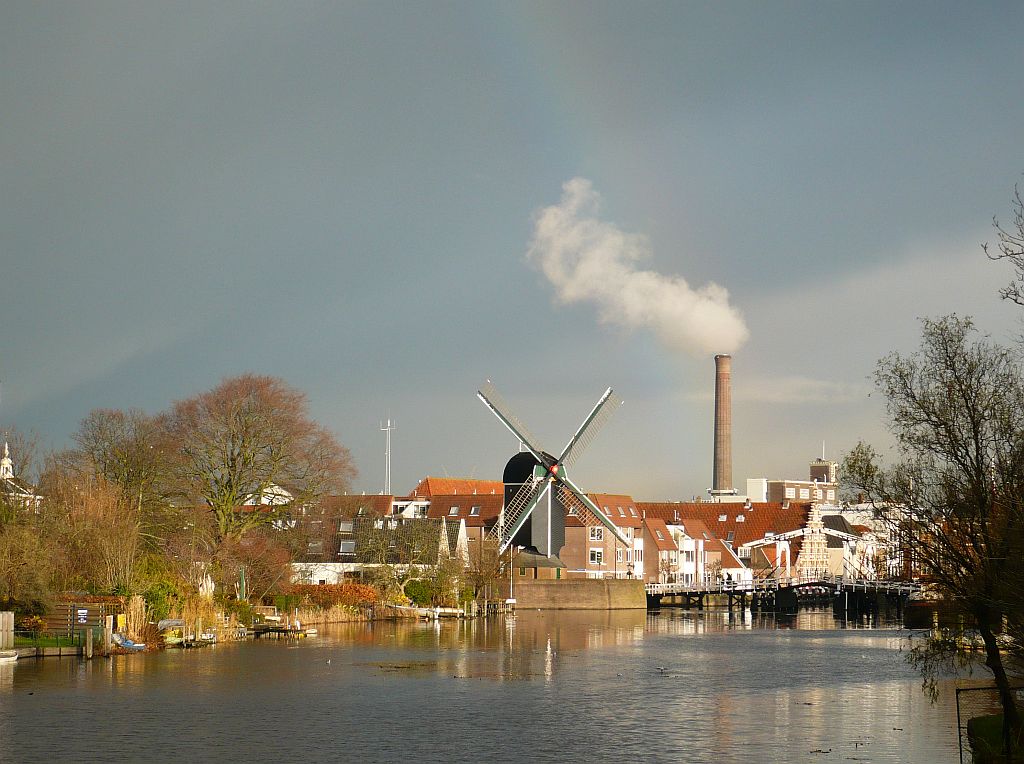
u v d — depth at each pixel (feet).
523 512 546.67
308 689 208.74
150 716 173.88
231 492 350.23
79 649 253.65
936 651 136.46
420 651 291.79
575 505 581.12
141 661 249.96
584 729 167.12
